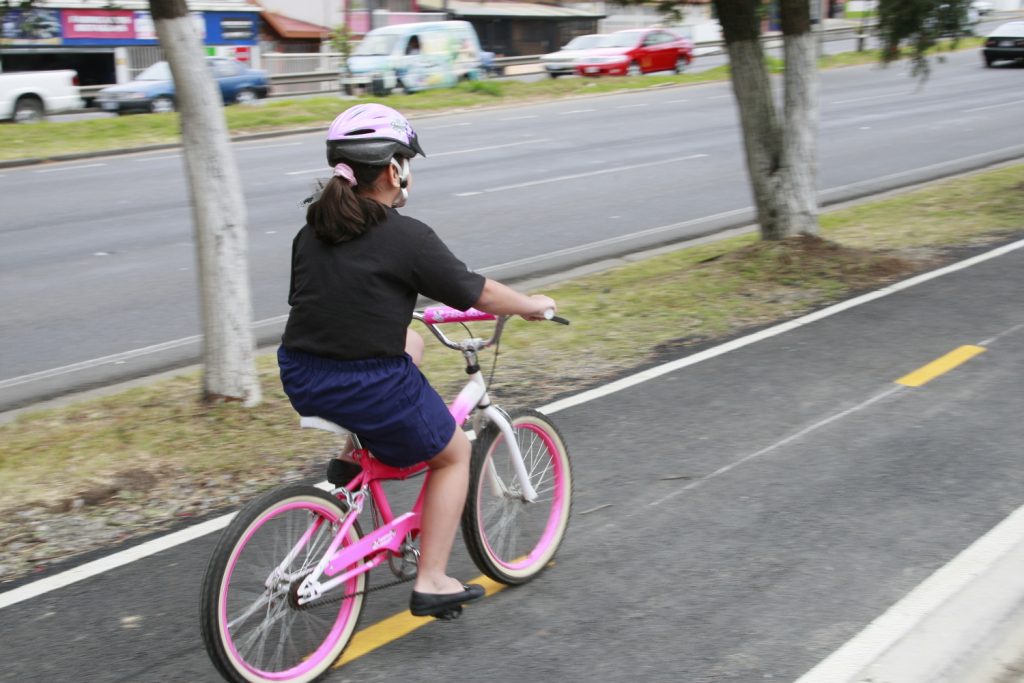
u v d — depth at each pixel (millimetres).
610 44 35500
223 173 6367
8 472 5723
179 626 4113
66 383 7691
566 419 6254
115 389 7531
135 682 3732
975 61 40188
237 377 6633
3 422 6832
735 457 5586
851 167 17016
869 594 4121
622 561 4488
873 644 3764
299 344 3512
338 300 3447
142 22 33781
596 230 12719
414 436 3609
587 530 4789
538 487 4418
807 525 4750
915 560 4375
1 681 3752
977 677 3518
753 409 6324
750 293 9062
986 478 5188
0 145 21094
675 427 6066
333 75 35188
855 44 46938
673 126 23391
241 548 3428
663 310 8656
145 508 5223
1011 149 18656
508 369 7297
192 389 7129
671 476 5367
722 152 19219
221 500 5293
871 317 8227
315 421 3562
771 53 40438
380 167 3488
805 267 9555
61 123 23516
